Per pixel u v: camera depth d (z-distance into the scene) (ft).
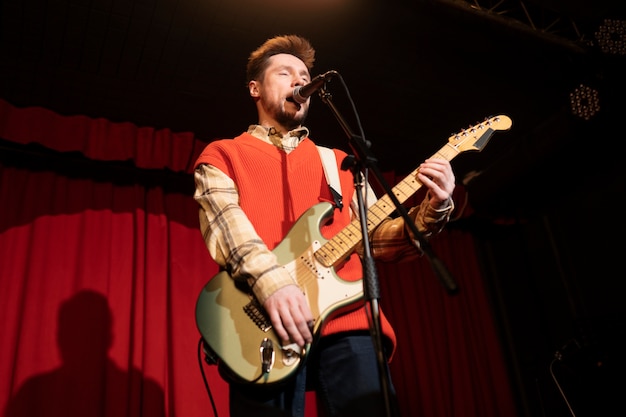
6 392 9.45
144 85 11.80
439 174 5.17
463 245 16.05
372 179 14.35
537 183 14.80
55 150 11.38
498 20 11.25
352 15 10.92
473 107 13.74
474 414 13.51
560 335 14.65
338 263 5.02
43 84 11.41
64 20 10.15
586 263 14.57
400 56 12.05
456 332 14.56
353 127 13.75
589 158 14.01
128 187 12.36
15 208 11.03
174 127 13.01
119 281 11.18
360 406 4.52
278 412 4.50
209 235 5.00
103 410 10.00
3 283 10.26
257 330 4.59
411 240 5.31
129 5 10.07
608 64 11.86
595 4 11.44
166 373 10.87
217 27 10.78
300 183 5.55
